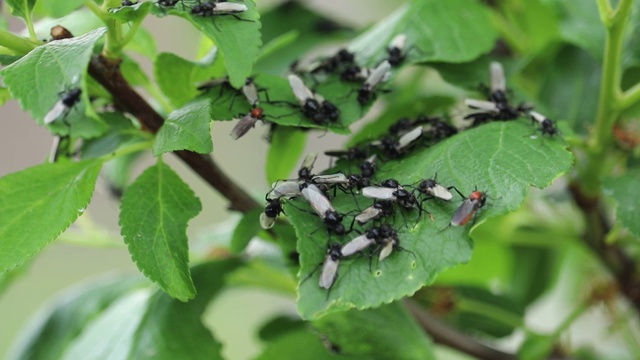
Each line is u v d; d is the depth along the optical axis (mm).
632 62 352
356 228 297
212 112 313
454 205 298
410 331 333
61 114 297
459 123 331
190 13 295
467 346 370
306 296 290
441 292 384
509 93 340
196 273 348
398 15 344
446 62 340
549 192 368
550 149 305
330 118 319
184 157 324
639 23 353
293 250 324
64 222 304
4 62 304
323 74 333
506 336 387
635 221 323
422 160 310
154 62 317
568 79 366
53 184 307
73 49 290
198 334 337
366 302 289
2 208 303
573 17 362
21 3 301
